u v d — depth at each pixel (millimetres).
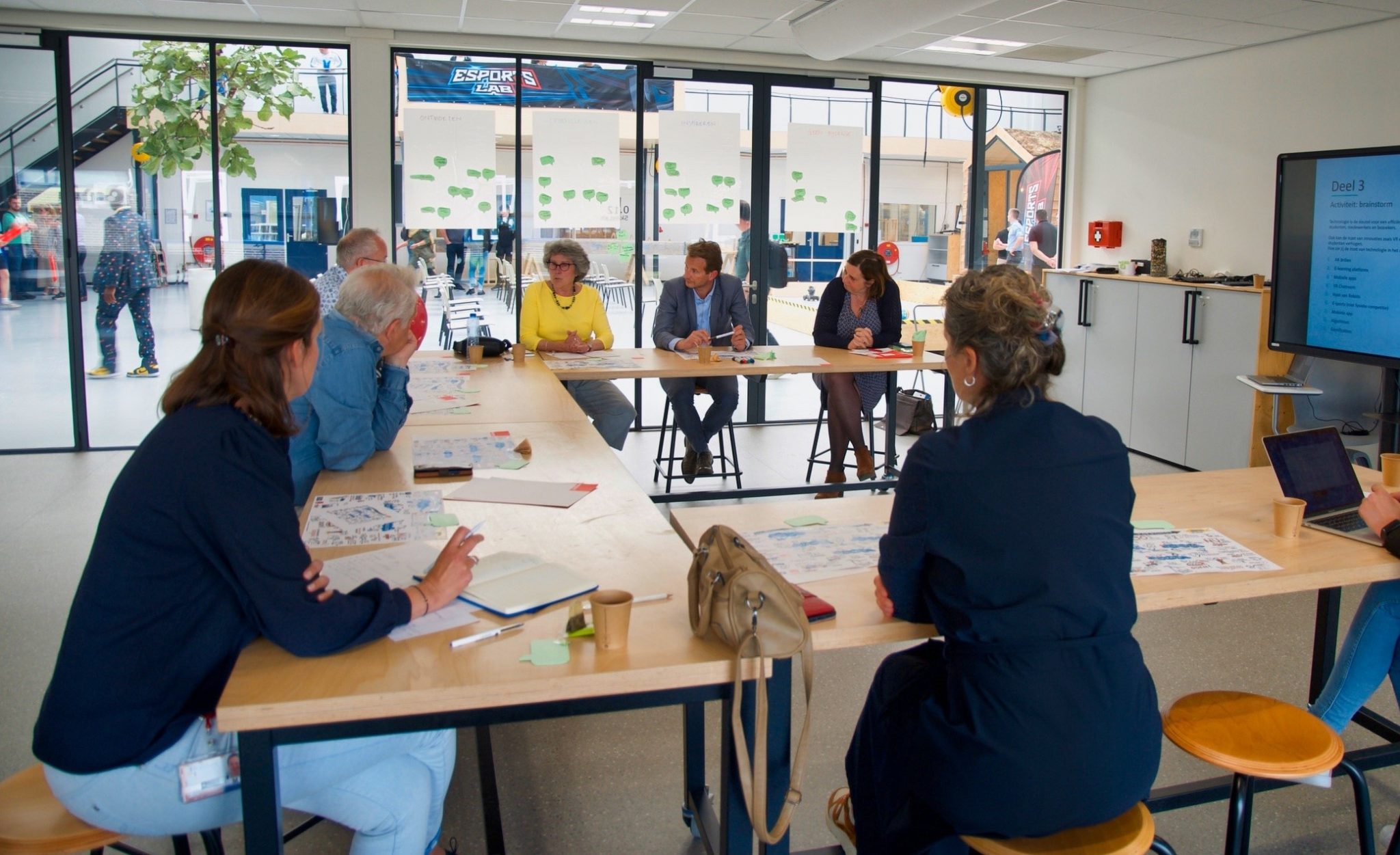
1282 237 5551
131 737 1529
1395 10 5555
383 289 2846
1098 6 5590
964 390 1764
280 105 6637
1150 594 1980
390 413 2939
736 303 5816
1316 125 6199
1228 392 6262
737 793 1764
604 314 5660
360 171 6688
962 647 1674
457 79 6816
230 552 1524
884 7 5312
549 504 2492
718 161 7344
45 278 6477
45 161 6371
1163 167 7332
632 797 2730
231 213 6684
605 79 7047
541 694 1559
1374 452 5770
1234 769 1938
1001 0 5449
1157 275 7137
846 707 3244
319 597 1595
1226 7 5551
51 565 4406
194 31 6320
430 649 1657
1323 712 2578
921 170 7781
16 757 2822
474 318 7102
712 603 1632
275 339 1593
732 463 6188
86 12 6129
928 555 1694
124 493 1526
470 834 2541
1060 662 1604
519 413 3646
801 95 7414
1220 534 2355
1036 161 8047
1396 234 4953
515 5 5824
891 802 1783
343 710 1487
